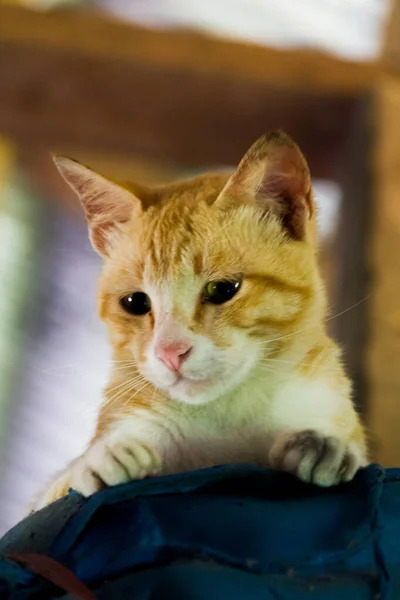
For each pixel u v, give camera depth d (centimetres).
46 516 45
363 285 73
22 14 78
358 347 71
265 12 82
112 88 80
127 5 81
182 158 86
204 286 54
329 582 42
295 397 54
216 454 53
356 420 56
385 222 75
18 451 93
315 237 57
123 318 56
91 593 41
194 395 53
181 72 78
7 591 42
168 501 45
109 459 49
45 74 80
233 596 41
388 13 80
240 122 81
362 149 78
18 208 85
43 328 83
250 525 44
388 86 79
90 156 86
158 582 42
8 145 84
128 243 57
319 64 79
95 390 65
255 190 56
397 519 45
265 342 54
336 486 47
